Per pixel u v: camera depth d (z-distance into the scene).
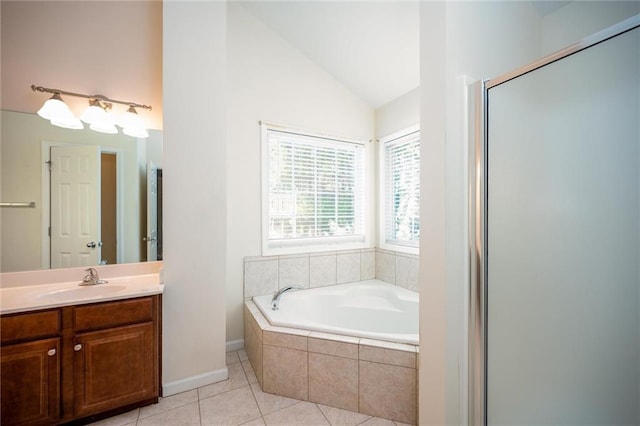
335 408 1.71
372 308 2.58
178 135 1.90
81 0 1.96
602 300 0.95
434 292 1.30
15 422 1.39
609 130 0.93
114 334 1.61
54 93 1.90
